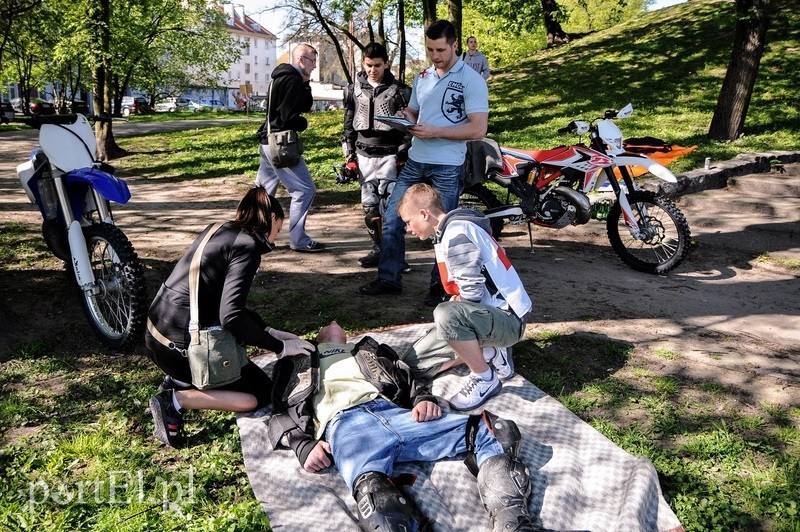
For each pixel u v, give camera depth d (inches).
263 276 235.5
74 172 175.2
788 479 126.0
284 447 129.6
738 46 442.3
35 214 335.3
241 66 3646.7
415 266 249.6
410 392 126.9
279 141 246.8
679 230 239.6
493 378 142.5
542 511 111.1
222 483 123.6
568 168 244.4
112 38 675.4
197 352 127.6
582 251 277.4
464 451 119.9
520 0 785.6
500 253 142.1
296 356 131.8
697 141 449.7
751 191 358.9
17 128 992.9
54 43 854.5
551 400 146.1
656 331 194.1
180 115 1427.2
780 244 283.1
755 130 469.7
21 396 150.3
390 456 113.7
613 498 115.6
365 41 968.9
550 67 770.2
